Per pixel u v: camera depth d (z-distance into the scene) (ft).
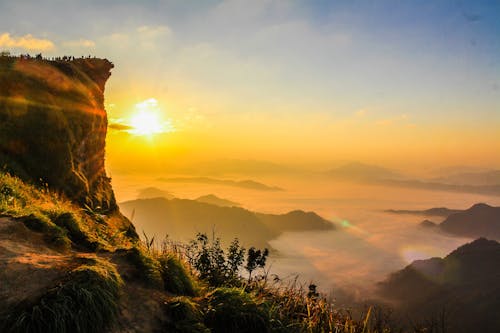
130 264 21.43
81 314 15.15
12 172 50.55
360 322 23.91
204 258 28.37
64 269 18.13
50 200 44.09
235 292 20.39
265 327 19.04
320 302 26.05
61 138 62.54
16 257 18.90
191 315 18.21
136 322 16.80
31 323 14.37
